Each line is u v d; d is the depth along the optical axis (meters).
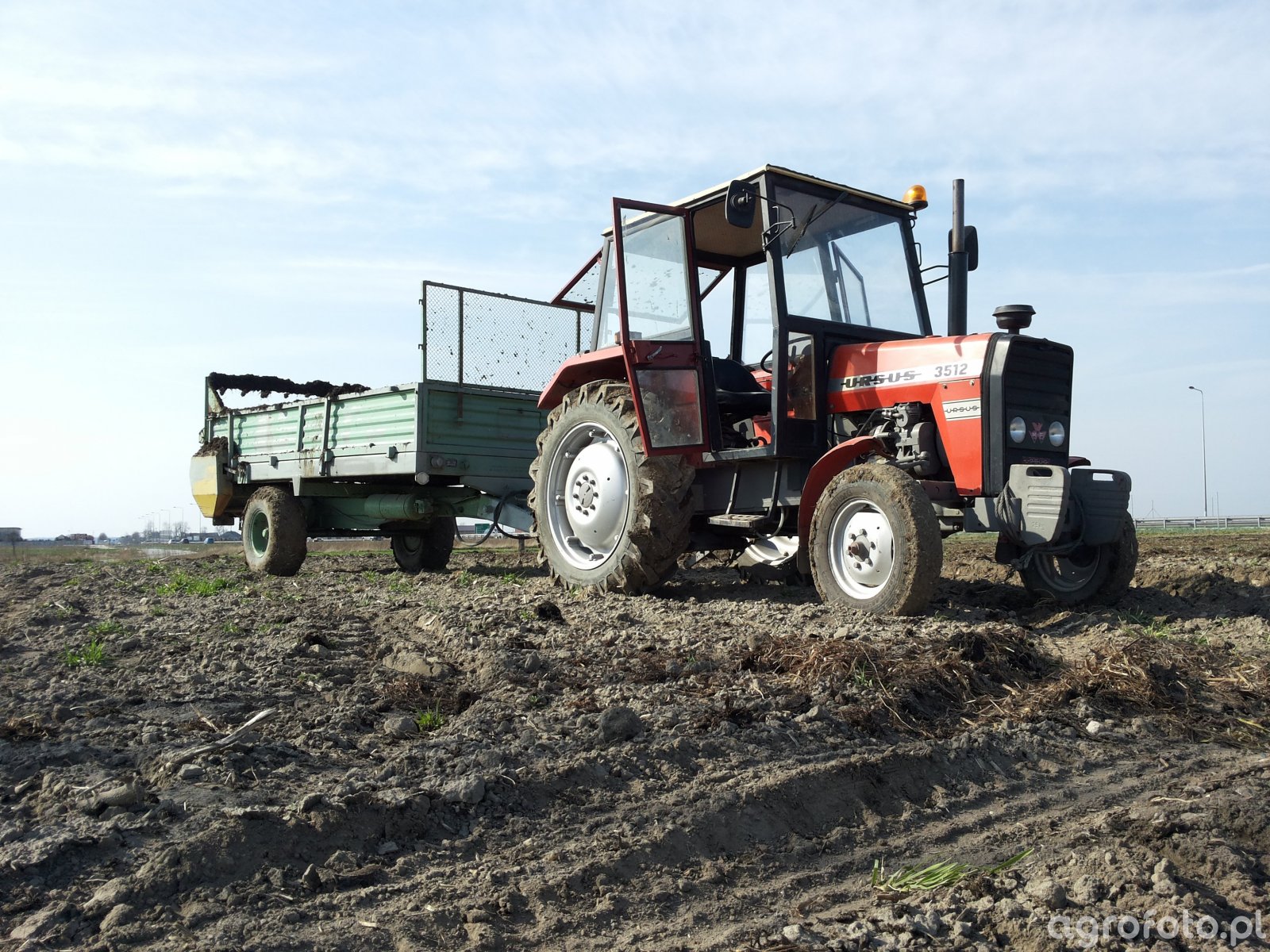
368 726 3.59
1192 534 18.86
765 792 3.04
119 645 4.86
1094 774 3.53
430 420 8.48
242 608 6.17
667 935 2.29
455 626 5.21
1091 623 5.73
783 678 4.22
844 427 6.47
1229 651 5.12
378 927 2.22
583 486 7.25
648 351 6.76
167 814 2.66
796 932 2.26
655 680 4.20
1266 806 3.03
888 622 5.35
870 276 6.77
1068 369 6.10
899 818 3.09
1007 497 5.59
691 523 7.20
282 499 9.77
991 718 4.03
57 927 2.16
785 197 6.43
